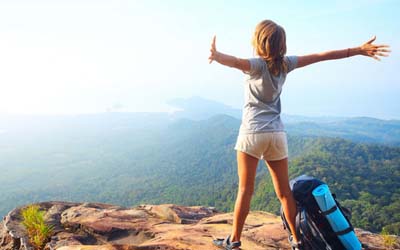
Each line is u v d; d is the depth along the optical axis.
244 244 4.05
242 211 2.98
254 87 2.86
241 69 2.78
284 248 3.98
